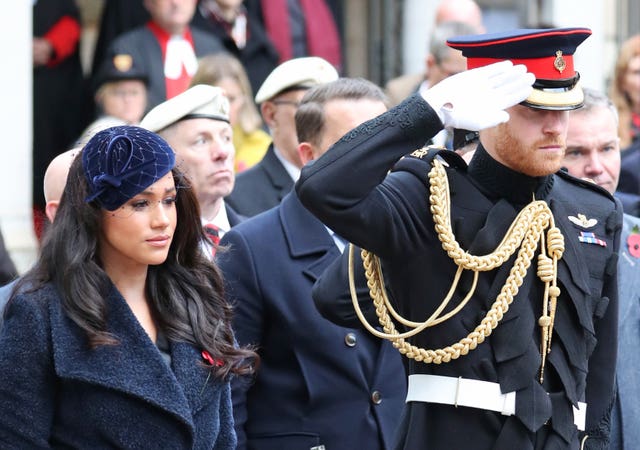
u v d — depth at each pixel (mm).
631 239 20438
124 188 15773
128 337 15891
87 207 15867
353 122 20375
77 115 36094
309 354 19438
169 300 16469
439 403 15766
